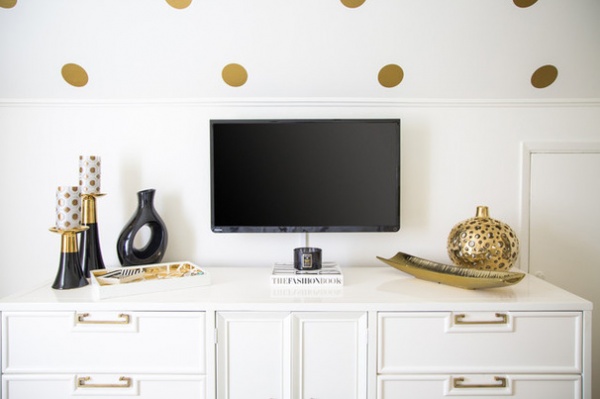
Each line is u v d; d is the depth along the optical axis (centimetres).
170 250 162
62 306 118
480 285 124
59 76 153
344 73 155
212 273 152
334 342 120
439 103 158
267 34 149
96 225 147
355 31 149
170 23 147
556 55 151
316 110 159
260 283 138
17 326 118
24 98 156
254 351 121
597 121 158
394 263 144
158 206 161
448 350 119
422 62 153
